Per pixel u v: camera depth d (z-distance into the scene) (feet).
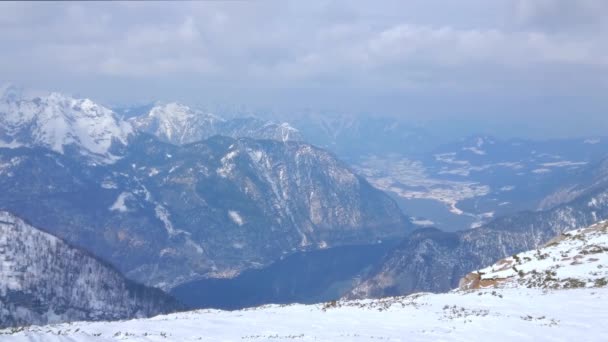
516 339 162.30
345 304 262.67
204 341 169.78
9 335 153.79
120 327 200.44
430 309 221.05
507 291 248.93
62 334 163.22
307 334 181.16
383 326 192.13
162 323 213.25
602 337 161.17
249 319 221.46
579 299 214.28
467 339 164.45
